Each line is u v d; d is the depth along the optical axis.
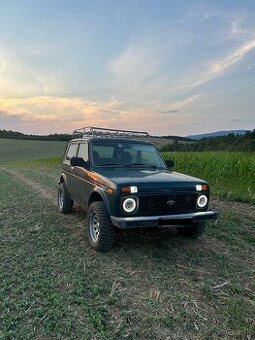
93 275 4.70
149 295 4.14
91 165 6.43
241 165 12.87
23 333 3.35
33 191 12.99
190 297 4.11
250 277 4.69
